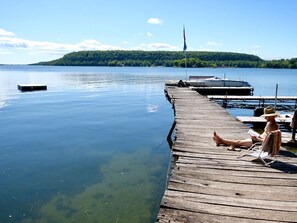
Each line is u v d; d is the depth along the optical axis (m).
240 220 4.98
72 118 19.33
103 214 7.07
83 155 11.64
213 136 9.77
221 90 30.61
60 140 13.86
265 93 37.16
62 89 40.25
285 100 26.11
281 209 5.31
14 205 7.60
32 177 9.42
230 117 14.17
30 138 14.16
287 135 12.35
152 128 16.62
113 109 23.28
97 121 18.42
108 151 12.19
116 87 43.78
